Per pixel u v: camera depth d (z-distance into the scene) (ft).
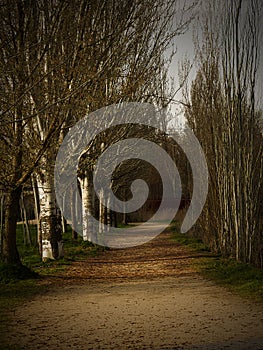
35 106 50.62
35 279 53.21
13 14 46.78
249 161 66.18
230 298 37.83
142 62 63.26
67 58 46.11
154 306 35.37
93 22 52.70
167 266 67.00
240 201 66.90
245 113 66.85
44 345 24.77
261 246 66.23
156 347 23.61
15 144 50.85
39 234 81.51
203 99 84.02
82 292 43.91
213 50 78.07
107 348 23.81
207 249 88.74
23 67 46.73
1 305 37.29
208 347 23.18
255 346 23.09
